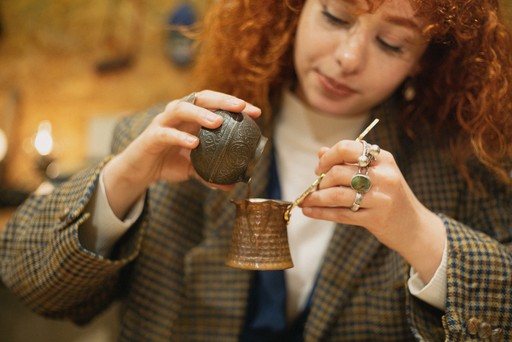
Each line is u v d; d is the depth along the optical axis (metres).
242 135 0.88
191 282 1.17
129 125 1.27
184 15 2.44
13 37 2.54
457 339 0.93
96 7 2.54
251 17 1.19
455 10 1.01
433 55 1.18
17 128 2.54
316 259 1.20
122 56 2.54
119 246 1.09
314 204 0.92
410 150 1.22
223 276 1.17
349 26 1.05
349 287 1.13
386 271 1.13
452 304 0.94
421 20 1.02
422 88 1.22
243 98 1.24
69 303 1.14
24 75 2.55
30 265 1.10
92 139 2.41
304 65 1.12
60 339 1.88
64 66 2.55
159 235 1.19
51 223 1.10
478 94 1.12
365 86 1.09
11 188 2.27
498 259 0.95
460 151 1.17
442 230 0.97
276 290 1.17
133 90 2.56
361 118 1.22
